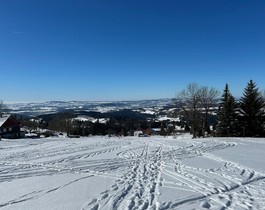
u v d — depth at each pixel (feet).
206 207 27.73
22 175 45.47
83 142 114.62
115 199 30.66
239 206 27.84
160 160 58.54
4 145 110.52
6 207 28.71
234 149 74.28
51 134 265.75
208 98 186.91
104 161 58.23
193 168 47.75
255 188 34.58
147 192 33.32
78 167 51.55
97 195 32.35
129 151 76.07
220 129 163.43
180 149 77.71
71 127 297.53
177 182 38.22
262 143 89.61
